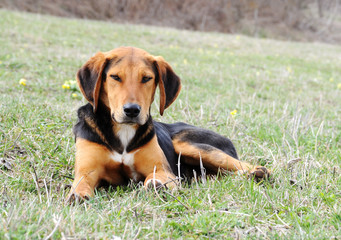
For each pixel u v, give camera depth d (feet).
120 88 12.44
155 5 90.33
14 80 25.13
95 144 13.07
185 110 23.50
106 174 13.46
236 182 13.17
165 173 13.29
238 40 59.77
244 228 10.09
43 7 74.23
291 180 13.65
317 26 100.48
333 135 20.17
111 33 52.42
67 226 9.05
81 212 10.42
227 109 24.04
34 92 23.48
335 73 45.88
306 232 9.73
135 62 12.75
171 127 16.93
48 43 40.68
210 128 20.58
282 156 16.69
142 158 13.39
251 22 93.71
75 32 49.29
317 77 41.39
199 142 15.61
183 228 9.80
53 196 12.09
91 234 9.02
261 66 43.83
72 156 15.16
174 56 42.88
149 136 13.62
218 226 9.93
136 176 13.84
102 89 13.15
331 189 13.11
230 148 16.12
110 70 12.69
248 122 21.89
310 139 19.29
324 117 24.79
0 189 12.06
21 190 12.15
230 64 42.55
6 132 16.11
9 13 55.57
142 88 12.57
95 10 82.38
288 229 10.09
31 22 50.90
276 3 100.83
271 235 9.59
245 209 11.08
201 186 13.01
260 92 31.68
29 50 35.81
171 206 11.23
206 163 14.97
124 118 12.10
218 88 31.45
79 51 37.83
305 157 16.06
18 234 8.48
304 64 48.96
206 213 10.55
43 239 8.35
